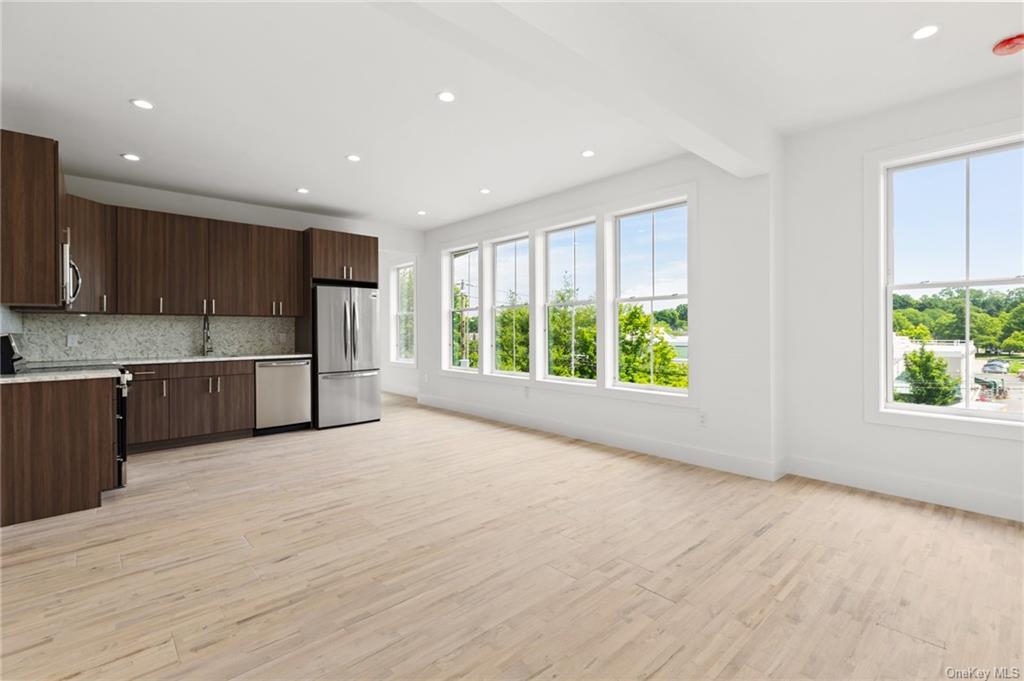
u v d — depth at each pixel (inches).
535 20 71.3
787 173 143.2
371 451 172.9
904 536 100.3
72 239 153.7
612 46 84.5
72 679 59.1
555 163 166.7
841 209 133.1
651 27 92.7
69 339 176.4
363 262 230.8
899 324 128.9
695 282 156.2
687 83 103.9
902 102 122.2
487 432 205.2
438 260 269.7
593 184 188.2
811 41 96.6
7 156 108.0
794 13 88.0
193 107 124.8
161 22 89.5
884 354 129.0
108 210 171.3
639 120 103.5
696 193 155.7
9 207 108.3
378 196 207.8
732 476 142.6
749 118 126.5
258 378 197.5
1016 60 102.3
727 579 83.0
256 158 161.6
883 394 129.0
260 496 125.6
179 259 187.9
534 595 78.4
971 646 65.1
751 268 142.6
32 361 168.9
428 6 66.5
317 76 109.7
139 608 74.6
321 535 101.6
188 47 98.0
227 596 78.2
